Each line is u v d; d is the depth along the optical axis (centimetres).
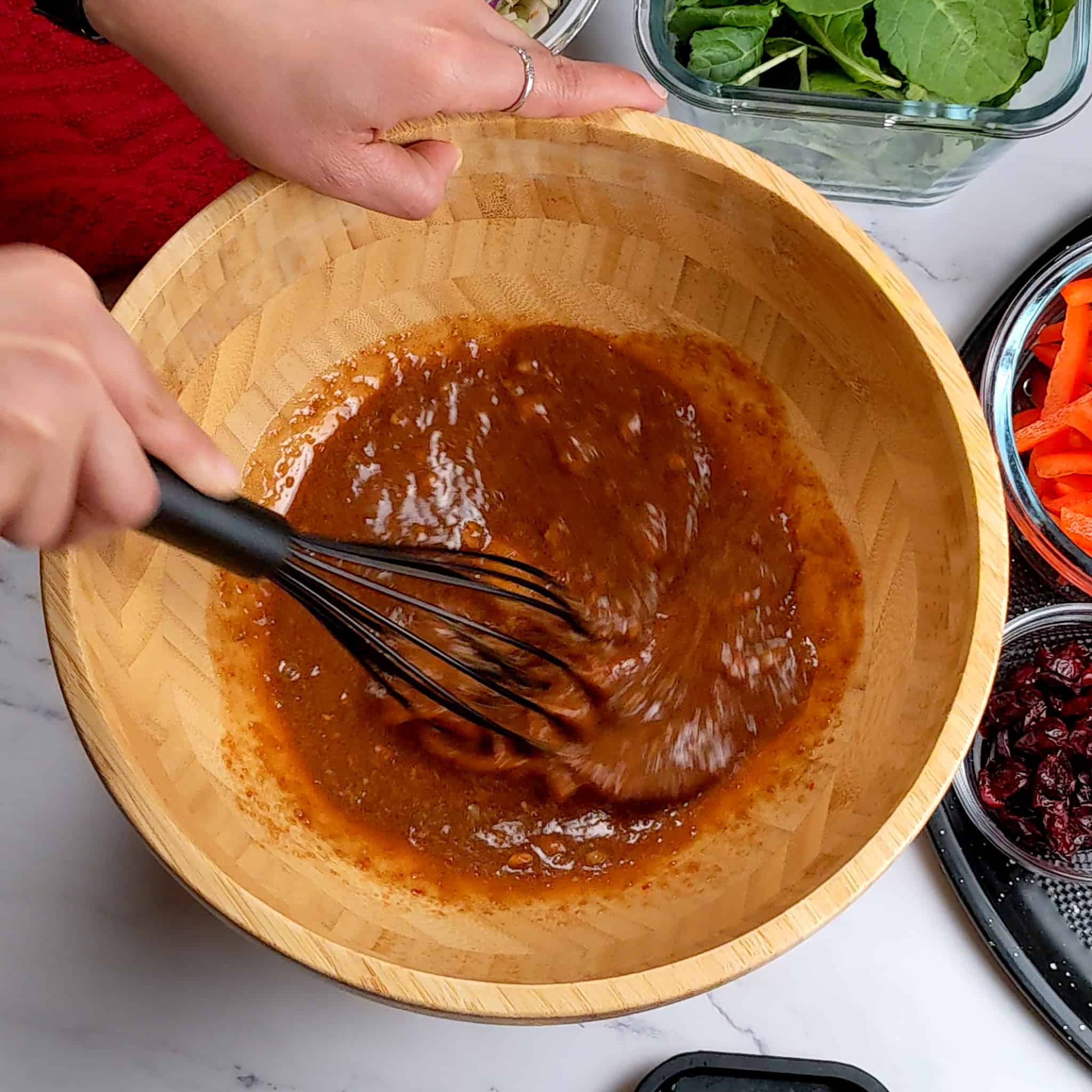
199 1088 87
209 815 80
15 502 73
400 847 84
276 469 87
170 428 75
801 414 86
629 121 81
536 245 85
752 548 86
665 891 83
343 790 84
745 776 84
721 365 87
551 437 88
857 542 85
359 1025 87
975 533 79
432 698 84
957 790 87
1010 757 88
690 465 87
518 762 84
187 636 83
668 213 83
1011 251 93
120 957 87
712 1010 87
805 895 77
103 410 73
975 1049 87
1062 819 86
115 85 91
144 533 75
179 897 88
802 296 83
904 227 93
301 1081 87
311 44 78
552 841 84
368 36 78
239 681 85
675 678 85
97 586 79
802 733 84
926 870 88
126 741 77
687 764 84
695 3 89
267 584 85
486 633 83
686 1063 86
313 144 80
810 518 86
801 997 87
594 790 84
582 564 87
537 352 88
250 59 79
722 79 88
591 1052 87
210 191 94
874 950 87
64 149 92
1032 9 87
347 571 81
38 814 88
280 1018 87
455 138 81
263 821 82
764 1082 86
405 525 87
